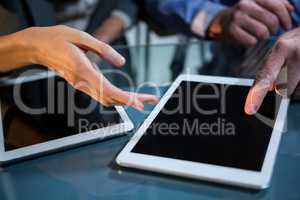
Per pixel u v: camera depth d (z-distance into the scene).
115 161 0.47
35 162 0.48
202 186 0.42
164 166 0.44
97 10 1.32
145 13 1.28
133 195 0.42
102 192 0.43
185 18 0.99
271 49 0.59
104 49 0.52
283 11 0.77
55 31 0.54
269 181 0.41
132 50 0.83
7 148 0.49
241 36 0.79
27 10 1.01
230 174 0.42
